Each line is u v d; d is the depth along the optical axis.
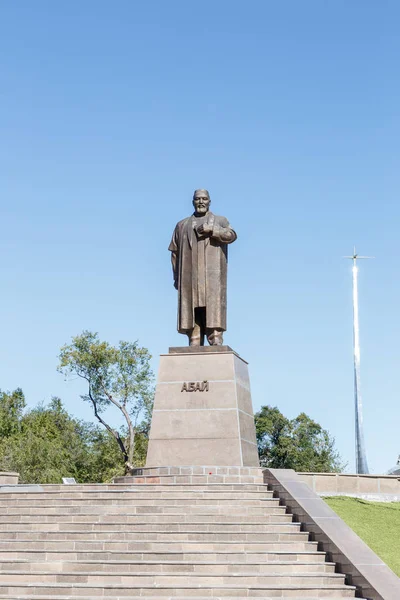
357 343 50.97
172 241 25.86
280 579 15.74
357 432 49.31
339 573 16.08
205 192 25.61
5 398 64.25
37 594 15.45
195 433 23.55
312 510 18.02
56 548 17.41
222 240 25.20
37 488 21.95
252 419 25.25
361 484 25.75
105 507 19.23
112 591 15.42
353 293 51.56
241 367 24.95
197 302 25.03
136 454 57.44
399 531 20.95
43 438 56.34
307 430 58.59
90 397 54.12
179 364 24.33
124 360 54.12
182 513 18.69
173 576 15.84
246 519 18.38
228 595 15.33
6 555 17.05
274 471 20.98
